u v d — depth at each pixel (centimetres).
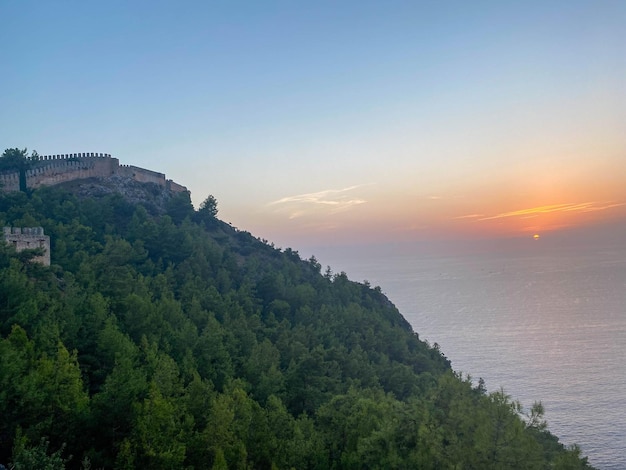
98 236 11038
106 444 4359
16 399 4009
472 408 4531
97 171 14150
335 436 5422
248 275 12331
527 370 18400
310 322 10562
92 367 5394
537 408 4403
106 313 6397
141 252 10619
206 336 6831
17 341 4784
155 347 5981
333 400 5966
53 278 7488
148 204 13938
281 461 4694
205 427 4897
